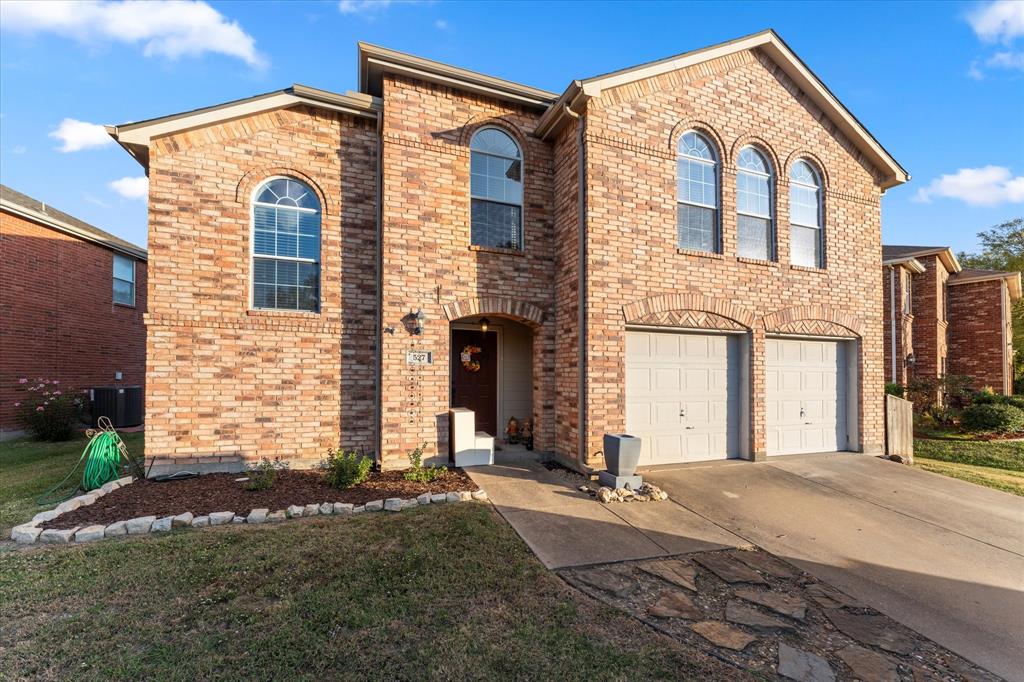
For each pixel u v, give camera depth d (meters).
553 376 8.49
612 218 7.71
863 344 9.63
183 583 3.83
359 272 7.95
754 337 8.64
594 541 5.00
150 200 6.94
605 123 7.72
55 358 12.83
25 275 12.09
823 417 9.52
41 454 9.43
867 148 9.80
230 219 7.31
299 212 7.80
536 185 8.63
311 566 4.18
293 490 6.27
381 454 7.47
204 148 7.22
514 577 4.14
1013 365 20.31
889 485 7.48
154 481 6.66
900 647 3.48
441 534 4.93
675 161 8.25
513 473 7.42
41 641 3.08
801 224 9.45
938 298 16.55
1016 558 5.03
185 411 6.98
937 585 4.43
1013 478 8.32
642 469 7.88
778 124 9.19
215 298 7.18
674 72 8.30
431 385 7.80
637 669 3.02
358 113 7.93
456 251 8.02
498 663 3.01
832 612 3.91
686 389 8.43
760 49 9.11
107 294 14.45
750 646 3.38
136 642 3.09
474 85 8.07
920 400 13.48
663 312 8.01
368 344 7.95
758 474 7.80
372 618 3.43
